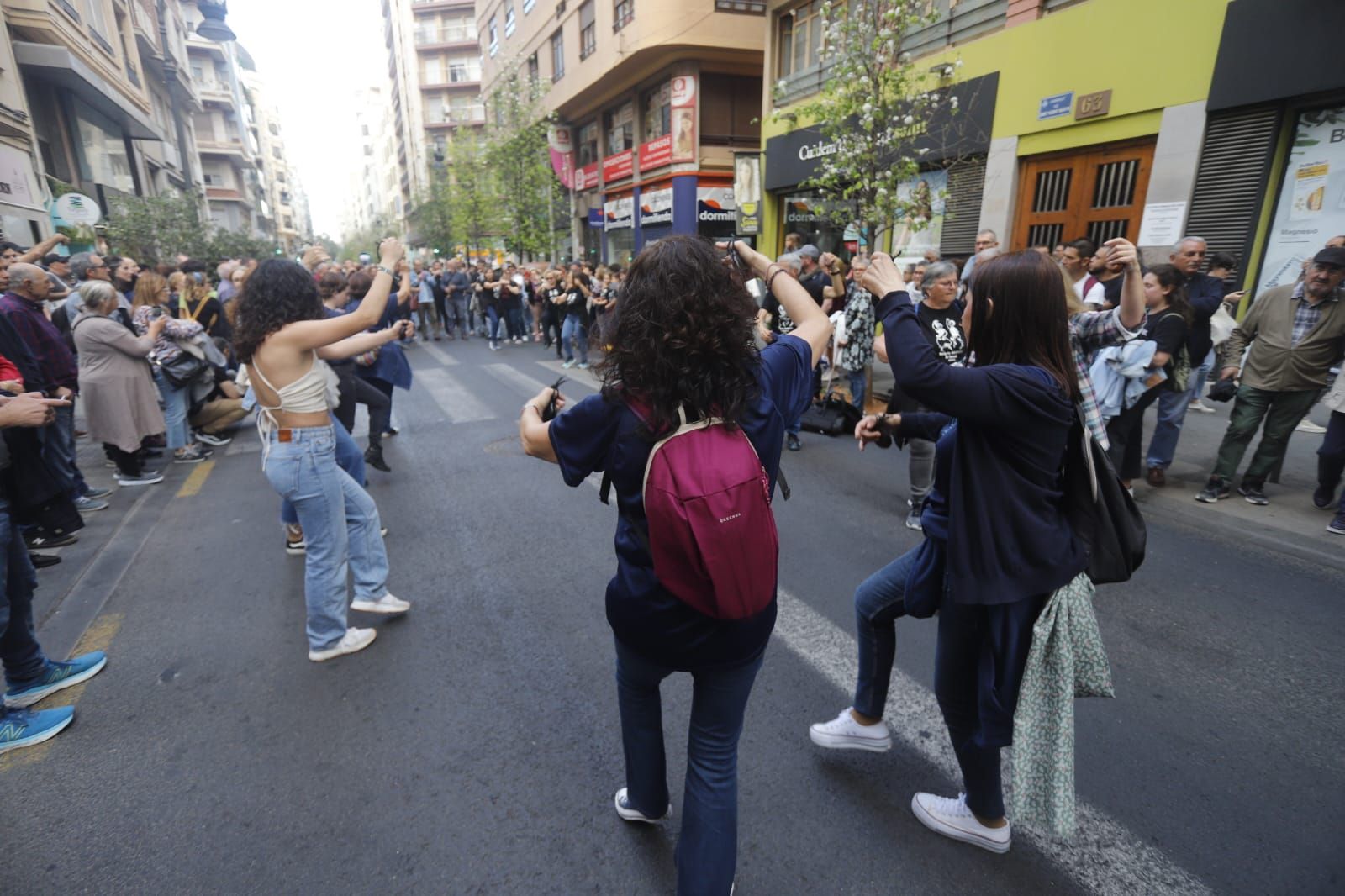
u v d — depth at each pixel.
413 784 2.44
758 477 1.45
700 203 19.58
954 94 10.09
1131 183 8.22
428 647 3.32
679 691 2.95
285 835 2.23
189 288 7.70
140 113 20.14
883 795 2.35
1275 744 2.55
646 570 1.58
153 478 5.99
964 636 1.90
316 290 3.01
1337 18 6.13
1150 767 2.44
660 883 2.04
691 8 17.41
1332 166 6.54
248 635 3.46
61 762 2.58
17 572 2.85
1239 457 4.80
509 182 24.75
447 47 57.47
